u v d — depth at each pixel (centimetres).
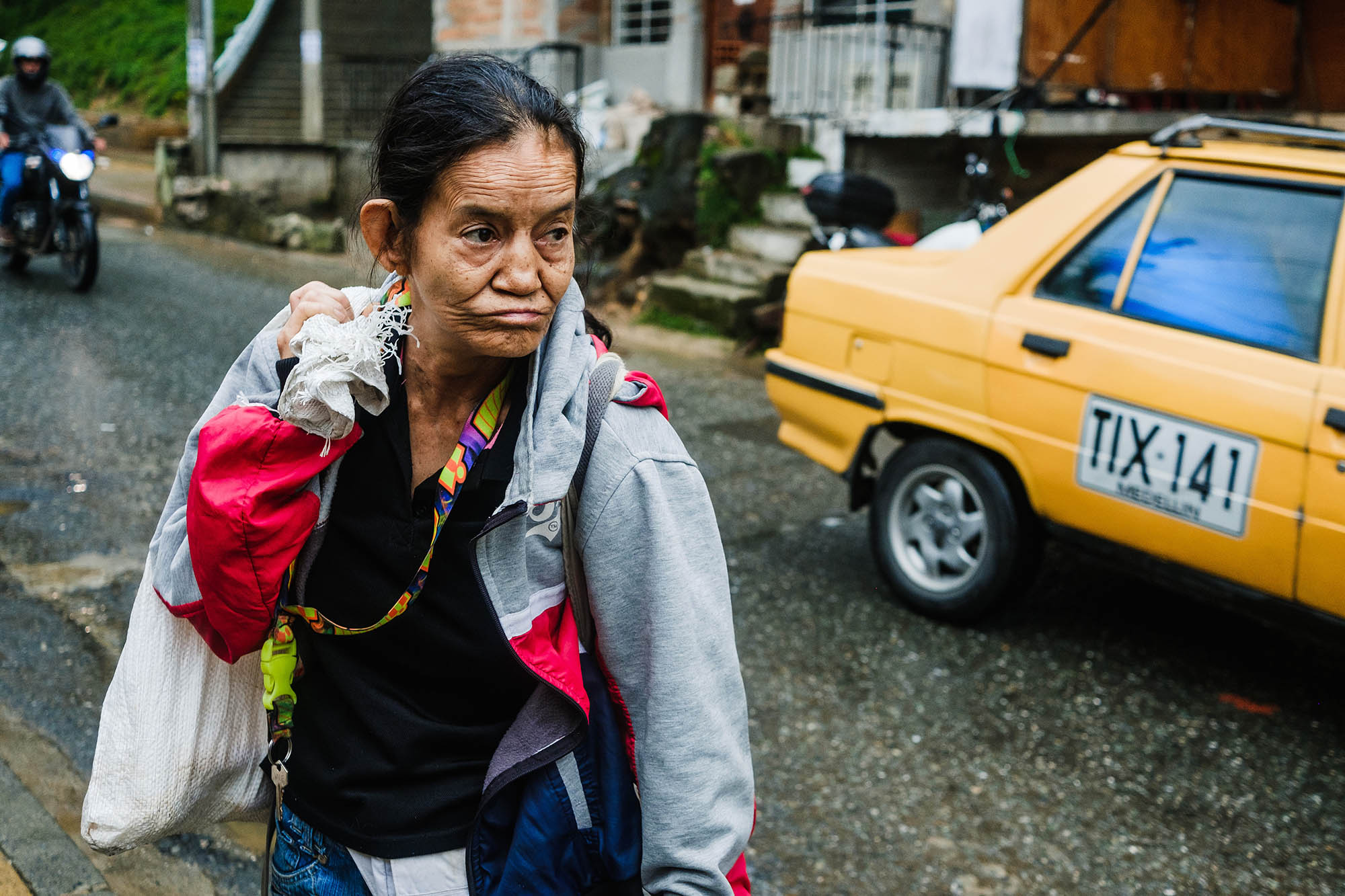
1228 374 328
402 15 1616
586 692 126
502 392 120
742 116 1023
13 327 773
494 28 1401
